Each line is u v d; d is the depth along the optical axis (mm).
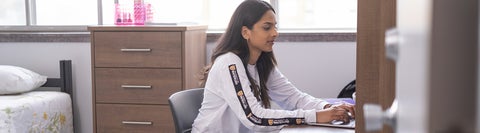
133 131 3043
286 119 1635
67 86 3439
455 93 309
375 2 992
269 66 1969
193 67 3074
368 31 1006
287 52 3277
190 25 3000
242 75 1765
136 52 2957
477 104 302
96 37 2988
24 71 3291
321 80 3273
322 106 1911
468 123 304
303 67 3277
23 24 3592
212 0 3410
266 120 1664
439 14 313
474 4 301
